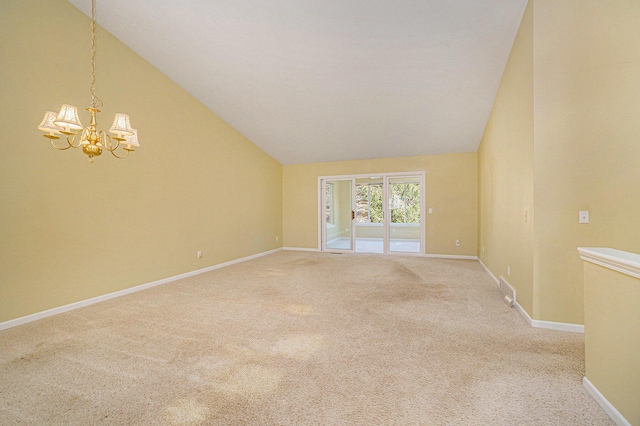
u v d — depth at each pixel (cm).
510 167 355
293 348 241
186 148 494
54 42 327
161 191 449
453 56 376
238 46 387
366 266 568
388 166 695
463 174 639
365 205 925
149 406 172
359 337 260
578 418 158
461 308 332
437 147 627
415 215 870
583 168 261
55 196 327
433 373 203
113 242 383
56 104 328
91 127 248
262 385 191
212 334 269
